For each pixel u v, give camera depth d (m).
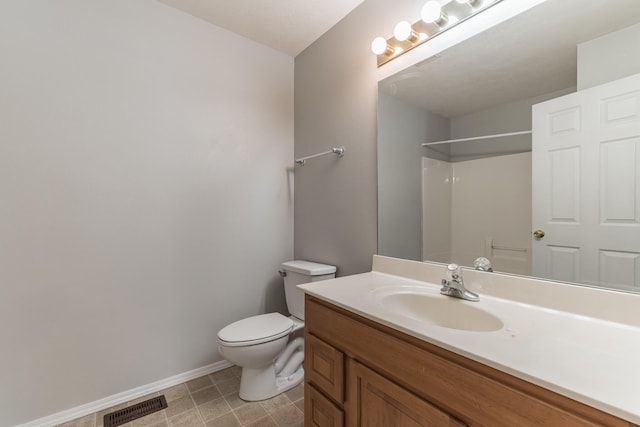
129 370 1.63
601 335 0.74
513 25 1.07
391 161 1.49
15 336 1.35
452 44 1.24
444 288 1.13
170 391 1.70
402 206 1.44
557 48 0.96
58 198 1.43
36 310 1.39
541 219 1.00
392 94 1.49
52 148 1.42
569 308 0.90
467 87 1.20
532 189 1.02
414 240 1.39
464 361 0.68
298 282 1.86
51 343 1.42
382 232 1.54
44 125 1.40
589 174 0.90
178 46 1.77
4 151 1.32
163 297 1.74
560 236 0.96
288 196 2.26
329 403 1.08
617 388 0.51
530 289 0.99
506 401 0.60
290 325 1.66
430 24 1.31
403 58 1.44
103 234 1.55
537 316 0.89
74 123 1.47
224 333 1.54
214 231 1.92
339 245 1.83
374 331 0.91
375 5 1.59
